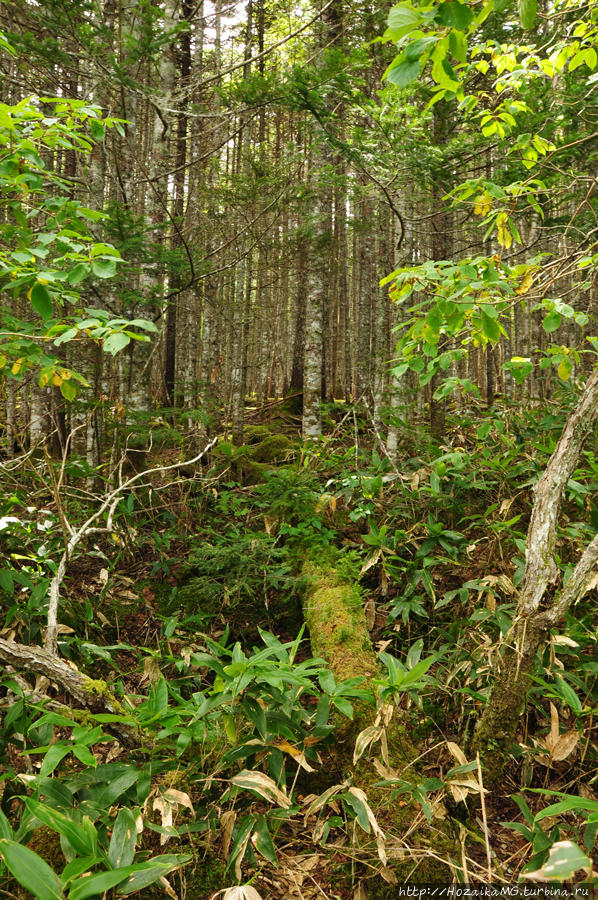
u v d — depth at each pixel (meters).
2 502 3.96
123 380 6.03
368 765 2.56
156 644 4.01
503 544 4.00
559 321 2.61
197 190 9.09
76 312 2.68
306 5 9.03
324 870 2.22
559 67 2.91
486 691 2.87
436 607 3.48
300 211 7.41
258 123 11.80
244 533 5.00
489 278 2.29
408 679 2.32
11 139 2.53
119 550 4.91
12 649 2.07
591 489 3.79
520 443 4.71
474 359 13.74
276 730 2.31
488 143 5.16
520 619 2.33
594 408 2.21
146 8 4.43
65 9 4.28
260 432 9.34
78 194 6.17
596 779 2.49
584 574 2.17
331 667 3.19
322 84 4.61
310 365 6.75
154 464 6.12
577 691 3.06
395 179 5.32
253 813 2.30
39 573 3.67
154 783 2.28
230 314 9.23
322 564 4.28
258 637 4.23
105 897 1.71
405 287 2.49
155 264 5.95
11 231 2.77
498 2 1.67
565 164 4.87
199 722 2.36
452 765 2.69
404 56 1.58
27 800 1.53
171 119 6.70
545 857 2.00
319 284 6.84
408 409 5.79
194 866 2.15
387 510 4.62
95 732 2.03
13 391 5.45
